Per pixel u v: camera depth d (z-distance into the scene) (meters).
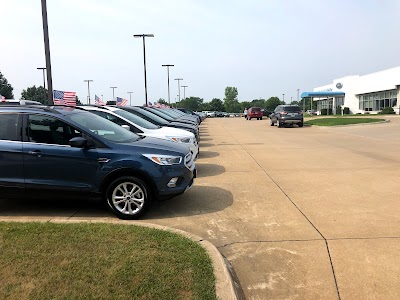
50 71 11.95
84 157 5.75
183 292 3.43
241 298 3.60
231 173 9.31
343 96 60.75
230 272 4.09
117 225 5.06
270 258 4.41
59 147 5.81
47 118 5.96
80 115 6.47
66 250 4.19
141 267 3.81
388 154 12.33
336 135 20.08
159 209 6.25
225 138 19.56
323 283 3.85
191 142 9.36
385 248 4.62
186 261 3.98
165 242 4.46
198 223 5.57
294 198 6.87
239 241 4.91
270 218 5.75
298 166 10.27
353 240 4.87
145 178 5.73
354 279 3.91
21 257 4.00
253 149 14.38
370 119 29.53
